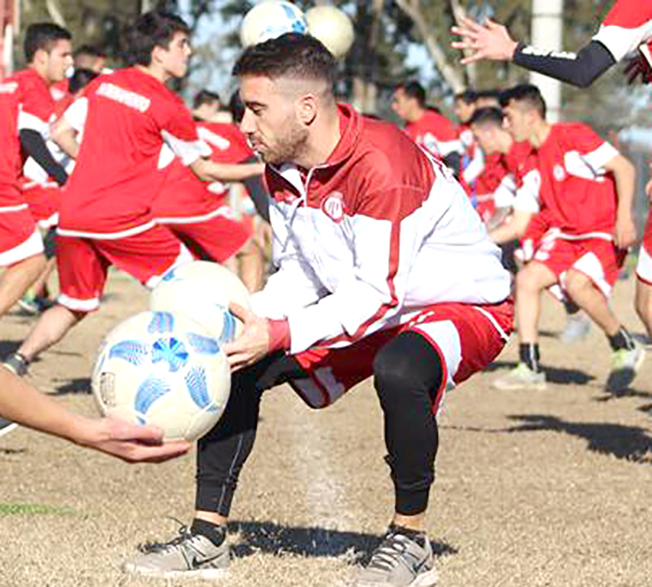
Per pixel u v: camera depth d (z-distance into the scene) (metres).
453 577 6.93
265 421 12.27
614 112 41.44
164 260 12.30
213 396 6.02
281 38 6.38
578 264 14.09
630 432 12.10
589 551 7.66
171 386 5.93
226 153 18.12
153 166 12.23
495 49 8.42
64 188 12.18
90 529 7.73
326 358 6.82
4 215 12.16
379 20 59.59
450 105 58.59
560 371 16.80
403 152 6.35
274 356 6.81
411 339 6.50
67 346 17.48
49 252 19.00
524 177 14.80
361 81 59.62
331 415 12.74
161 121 12.05
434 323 6.61
